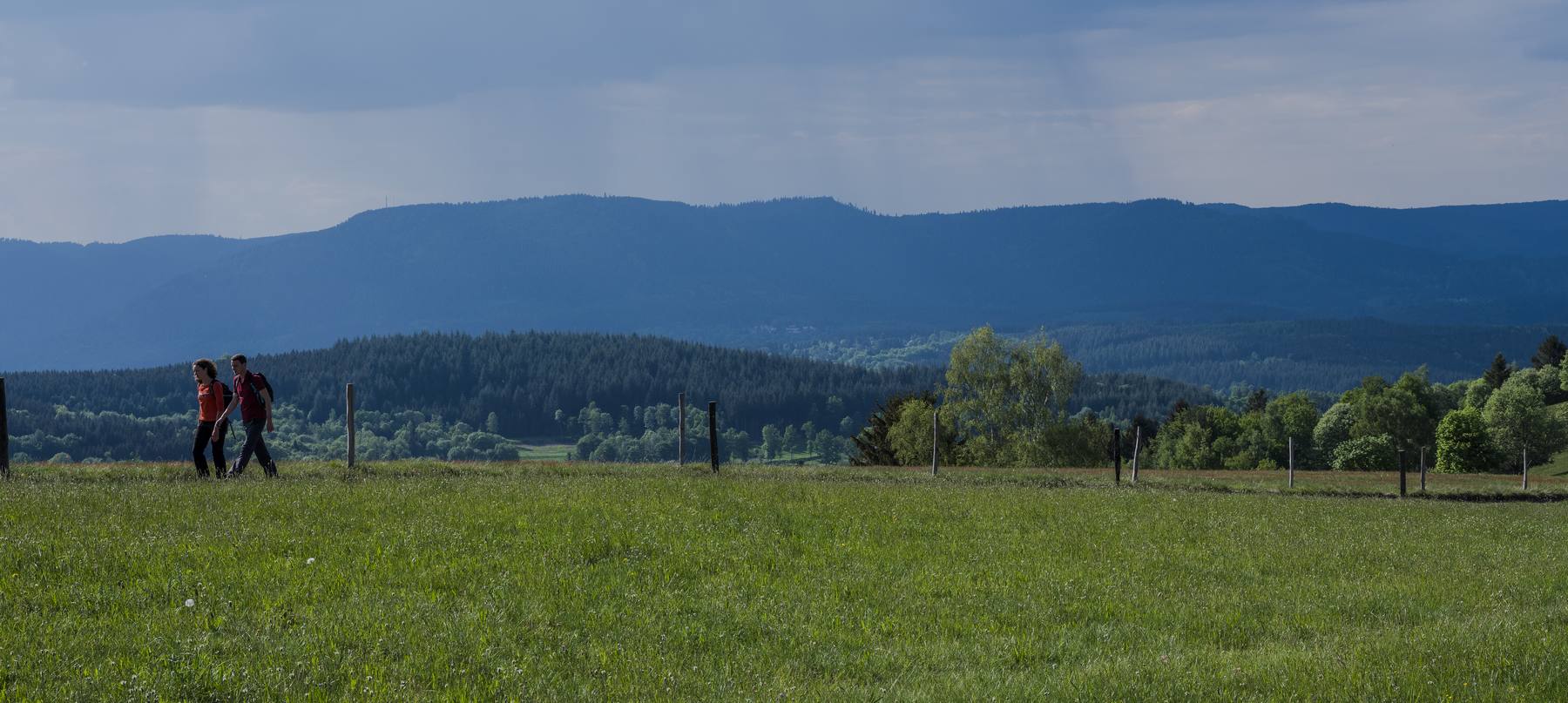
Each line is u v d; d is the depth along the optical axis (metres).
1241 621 17.56
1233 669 13.96
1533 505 47.44
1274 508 35.44
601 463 41.69
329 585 15.73
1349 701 12.63
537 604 15.45
